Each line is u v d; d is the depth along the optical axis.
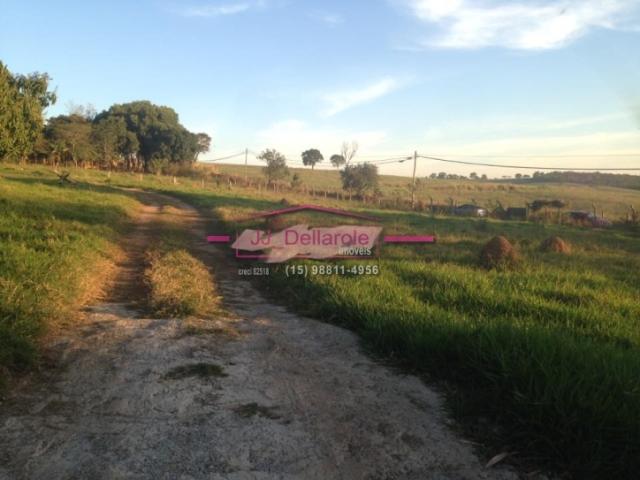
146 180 50.59
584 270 11.02
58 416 3.79
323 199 42.56
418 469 3.30
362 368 5.06
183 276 8.52
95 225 14.01
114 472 3.11
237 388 4.42
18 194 20.38
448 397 4.38
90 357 4.92
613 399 3.65
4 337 4.70
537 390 3.76
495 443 3.61
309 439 3.62
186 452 3.37
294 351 5.51
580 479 3.20
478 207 36.34
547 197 58.34
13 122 28.53
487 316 6.38
